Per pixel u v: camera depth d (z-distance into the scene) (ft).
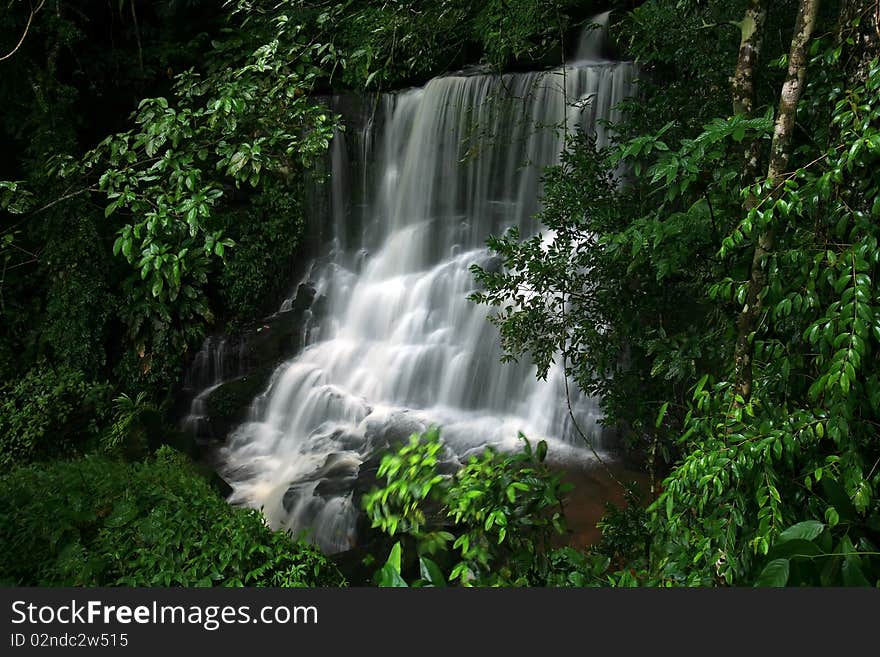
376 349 35.40
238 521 16.89
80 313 35.14
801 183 9.64
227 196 37.68
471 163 36.86
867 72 8.77
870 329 8.02
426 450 8.23
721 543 8.88
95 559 15.03
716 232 10.46
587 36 34.78
